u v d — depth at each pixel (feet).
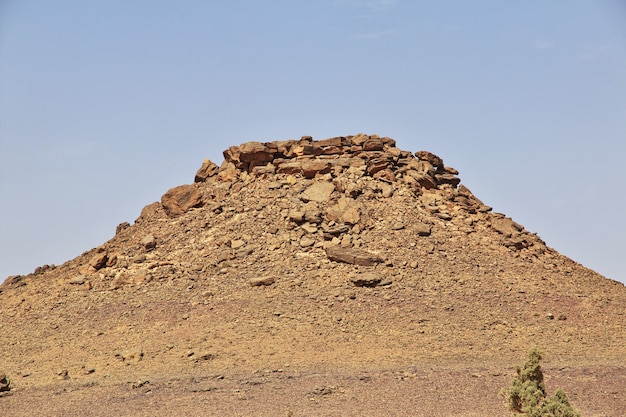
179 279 202.59
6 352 182.70
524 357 171.53
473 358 170.81
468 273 203.41
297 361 168.86
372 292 193.26
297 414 138.10
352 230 212.84
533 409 121.70
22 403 152.05
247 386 153.07
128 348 178.29
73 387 159.33
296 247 208.85
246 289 195.62
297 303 189.37
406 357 170.60
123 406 146.30
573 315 192.13
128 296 198.59
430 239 213.46
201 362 170.60
